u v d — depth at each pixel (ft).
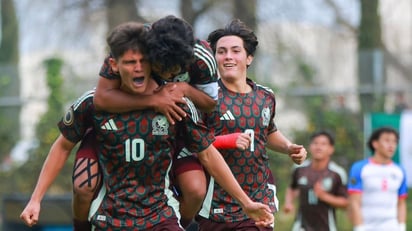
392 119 143.84
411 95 163.12
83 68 177.17
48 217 102.53
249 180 61.87
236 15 203.21
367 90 163.63
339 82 167.53
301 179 103.81
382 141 100.58
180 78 52.54
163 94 50.88
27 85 175.32
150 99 50.62
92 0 206.39
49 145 168.86
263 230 62.18
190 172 55.21
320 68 168.96
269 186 63.21
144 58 49.16
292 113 164.35
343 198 103.55
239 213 62.03
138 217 51.70
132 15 207.72
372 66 165.78
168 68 49.90
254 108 62.44
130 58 48.83
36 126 170.60
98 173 52.70
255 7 200.03
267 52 189.06
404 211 101.96
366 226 100.94
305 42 195.93
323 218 103.45
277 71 169.27
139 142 51.13
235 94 62.54
